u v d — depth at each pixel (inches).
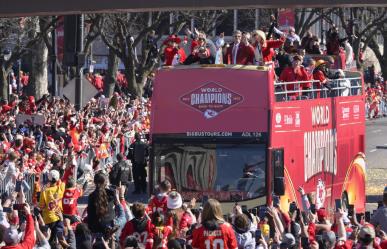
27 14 2447.1
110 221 1222.9
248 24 5531.5
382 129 4493.1
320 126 1823.3
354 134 2015.3
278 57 1955.0
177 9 2426.2
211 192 1612.9
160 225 1122.0
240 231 1082.7
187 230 1184.8
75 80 2369.6
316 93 1825.8
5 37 3678.6
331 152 1881.2
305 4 2326.5
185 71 1647.4
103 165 2511.1
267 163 1605.6
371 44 6053.2
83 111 2586.1
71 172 1743.4
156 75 1660.9
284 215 1352.1
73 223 1430.9
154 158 1642.5
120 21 3937.0
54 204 1444.4
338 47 2315.5
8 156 1723.7
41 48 3811.5
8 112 2630.4
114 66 4092.0
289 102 1686.8
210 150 1624.0
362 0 2303.2
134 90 4025.6
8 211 1214.3
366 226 1020.5
